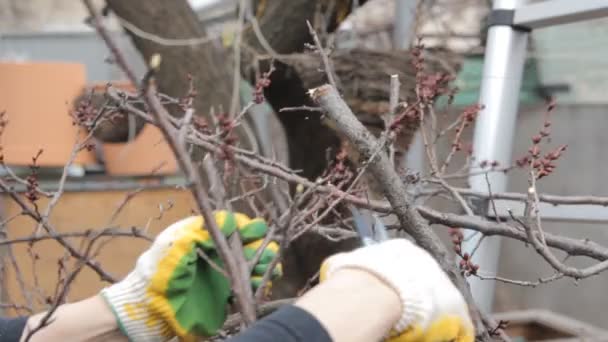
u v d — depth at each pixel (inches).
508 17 69.0
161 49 87.7
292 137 99.7
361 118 91.7
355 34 128.4
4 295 77.1
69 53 184.7
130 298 37.4
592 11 61.4
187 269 36.6
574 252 45.5
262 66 97.9
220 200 46.8
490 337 44.2
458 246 45.4
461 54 107.0
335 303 27.6
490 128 68.6
